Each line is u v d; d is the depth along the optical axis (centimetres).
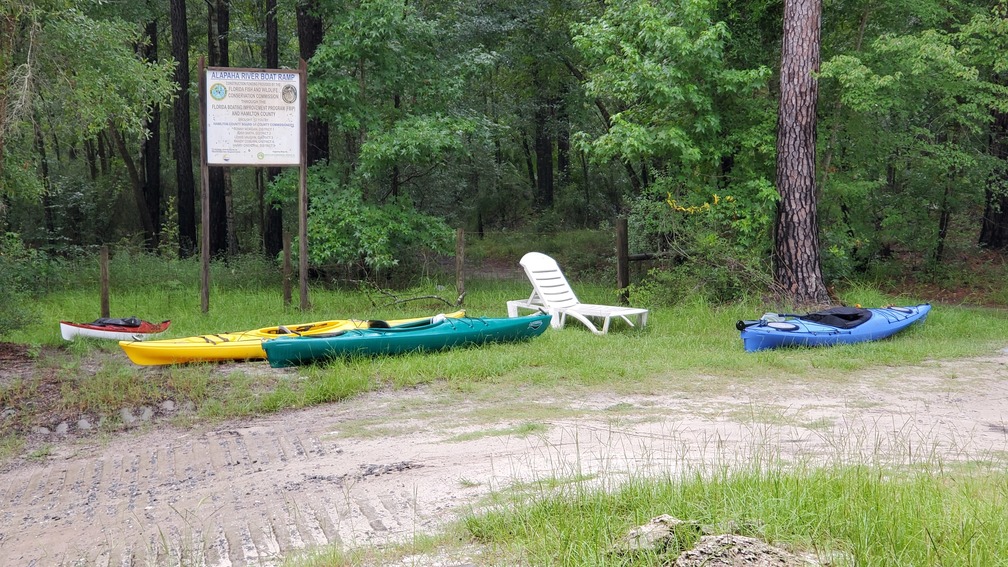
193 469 640
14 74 1165
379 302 1486
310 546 448
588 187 3150
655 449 596
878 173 1716
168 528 509
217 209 2253
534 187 3609
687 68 1392
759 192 1398
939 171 1666
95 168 2977
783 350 1045
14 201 2378
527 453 607
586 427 685
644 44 1445
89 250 2239
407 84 1741
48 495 603
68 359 1012
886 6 1502
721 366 942
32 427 763
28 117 1249
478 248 2706
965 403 771
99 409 802
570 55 2136
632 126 1390
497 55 1800
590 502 436
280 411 804
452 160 2181
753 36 1580
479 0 1964
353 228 1641
